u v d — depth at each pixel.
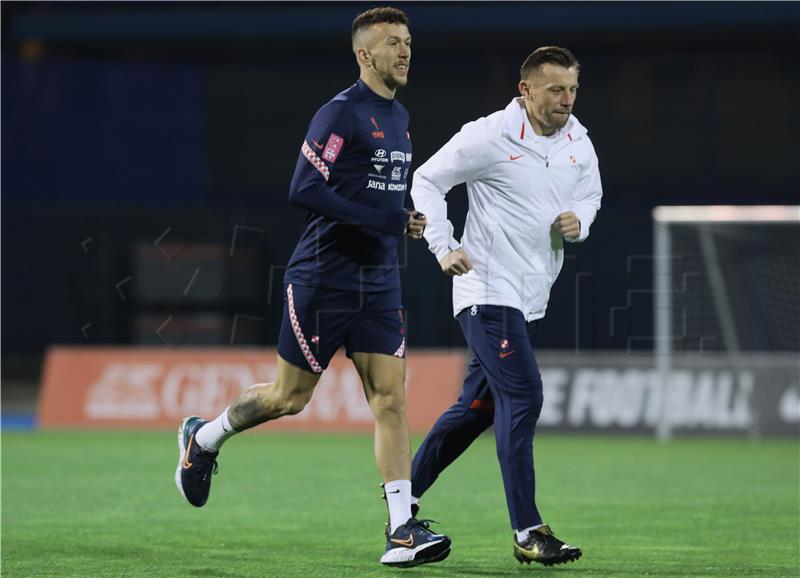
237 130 67.88
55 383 48.06
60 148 65.50
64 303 59.78
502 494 28.98
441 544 18.44
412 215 18.55
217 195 67.62
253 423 19.73
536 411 18.95
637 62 65.44
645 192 65.12
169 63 69.50
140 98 66.88
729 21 63.62
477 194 19.50
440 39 65.94
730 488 30.14
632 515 25.52
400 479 18.84
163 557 20.19
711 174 65.00
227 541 21.97
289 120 67.81
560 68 18.80
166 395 47.00
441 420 20.06
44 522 24.33
